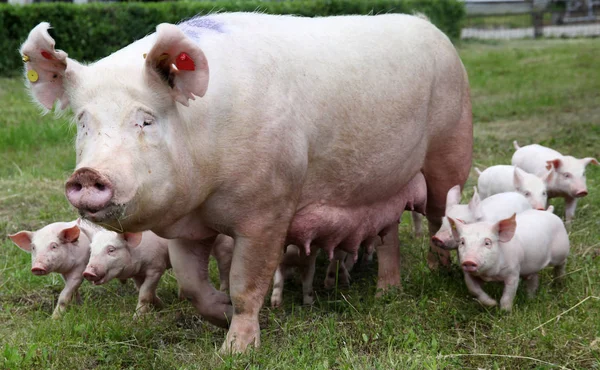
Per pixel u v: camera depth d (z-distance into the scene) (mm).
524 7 42469
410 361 5059
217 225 5262
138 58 4688
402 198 6547
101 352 5426
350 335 5578
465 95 6863
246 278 5320
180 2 22484
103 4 21375
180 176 4656
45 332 5812
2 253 7895
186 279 5598
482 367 5102
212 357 5211
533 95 17281
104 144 4316
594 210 8930
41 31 4473
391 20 6406
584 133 12844
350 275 7418
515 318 5750
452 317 5914
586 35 34125
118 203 4195
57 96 4691
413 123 6219
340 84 5625
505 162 11102
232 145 5000
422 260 7141
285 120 5215
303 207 5684
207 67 4504
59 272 6699
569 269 6852
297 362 5043
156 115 4516
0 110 15391
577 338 5414
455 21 30172
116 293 7137
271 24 5617
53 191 10094
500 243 5941
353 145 5742
